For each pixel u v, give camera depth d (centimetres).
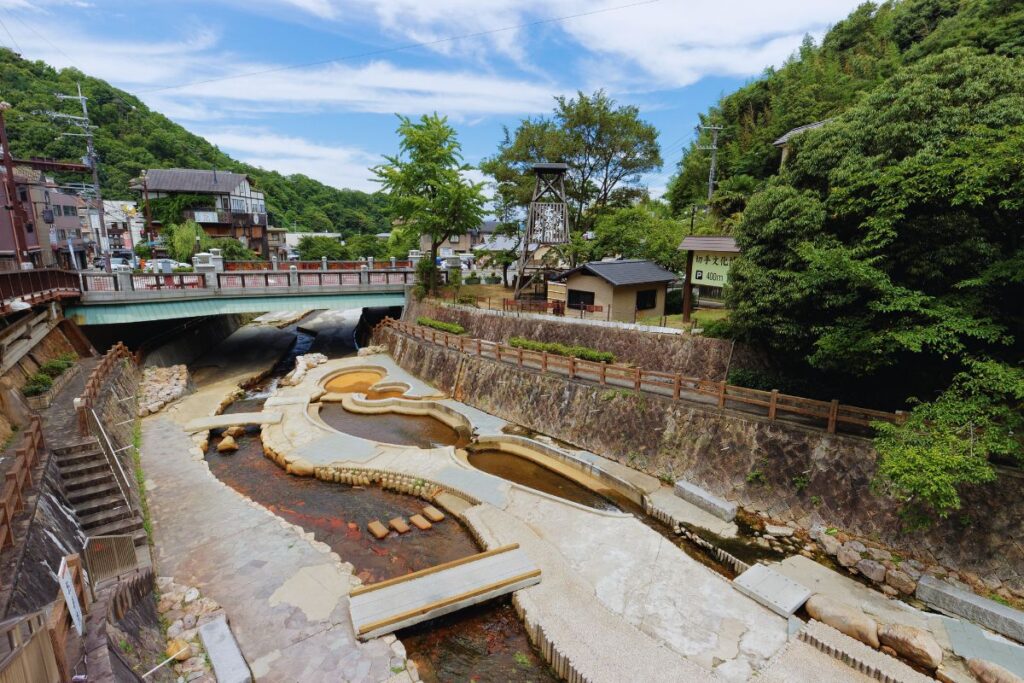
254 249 5650
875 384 1353
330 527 1330
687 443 1501
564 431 1816
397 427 2042
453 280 3306
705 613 975
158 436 1822
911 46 3234
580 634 915
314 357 2953
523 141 3366
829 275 1150
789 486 1291
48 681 514
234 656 821
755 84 4044
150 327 2861
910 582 1009
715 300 2459
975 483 977
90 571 861
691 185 3997
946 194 969
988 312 977
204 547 1162
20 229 2103
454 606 978
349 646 878
